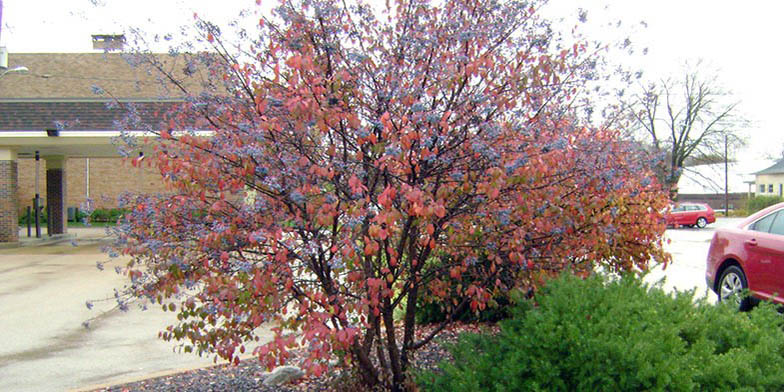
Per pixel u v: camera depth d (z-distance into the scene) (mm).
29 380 5617
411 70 3740
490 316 6219
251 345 6402
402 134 3412
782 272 7051
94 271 13578
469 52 3895
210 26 3924
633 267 5938
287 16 3811
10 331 7684
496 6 3971
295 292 3729
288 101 3291
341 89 3793
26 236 24156
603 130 4465
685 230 31625
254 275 3453
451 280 4859
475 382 3441
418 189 3324
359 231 3531
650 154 4891
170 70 4133
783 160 57562
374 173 3791
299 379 4891
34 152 22828
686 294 4137
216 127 3791
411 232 4082
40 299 10086
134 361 6168
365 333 4602
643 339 3322
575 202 4078
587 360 3244
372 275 3943
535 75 3779
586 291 3752
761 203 44688
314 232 3617
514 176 3416
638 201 5473
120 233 3855
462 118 3664
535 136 3750
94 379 5594
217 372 5301
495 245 3971
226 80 3916
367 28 4027
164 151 3635
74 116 19000
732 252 7898
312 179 3541
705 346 3469
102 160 34781
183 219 3766
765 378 3414
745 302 7680
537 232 4180
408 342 4457
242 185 3627
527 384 3322
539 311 3643
